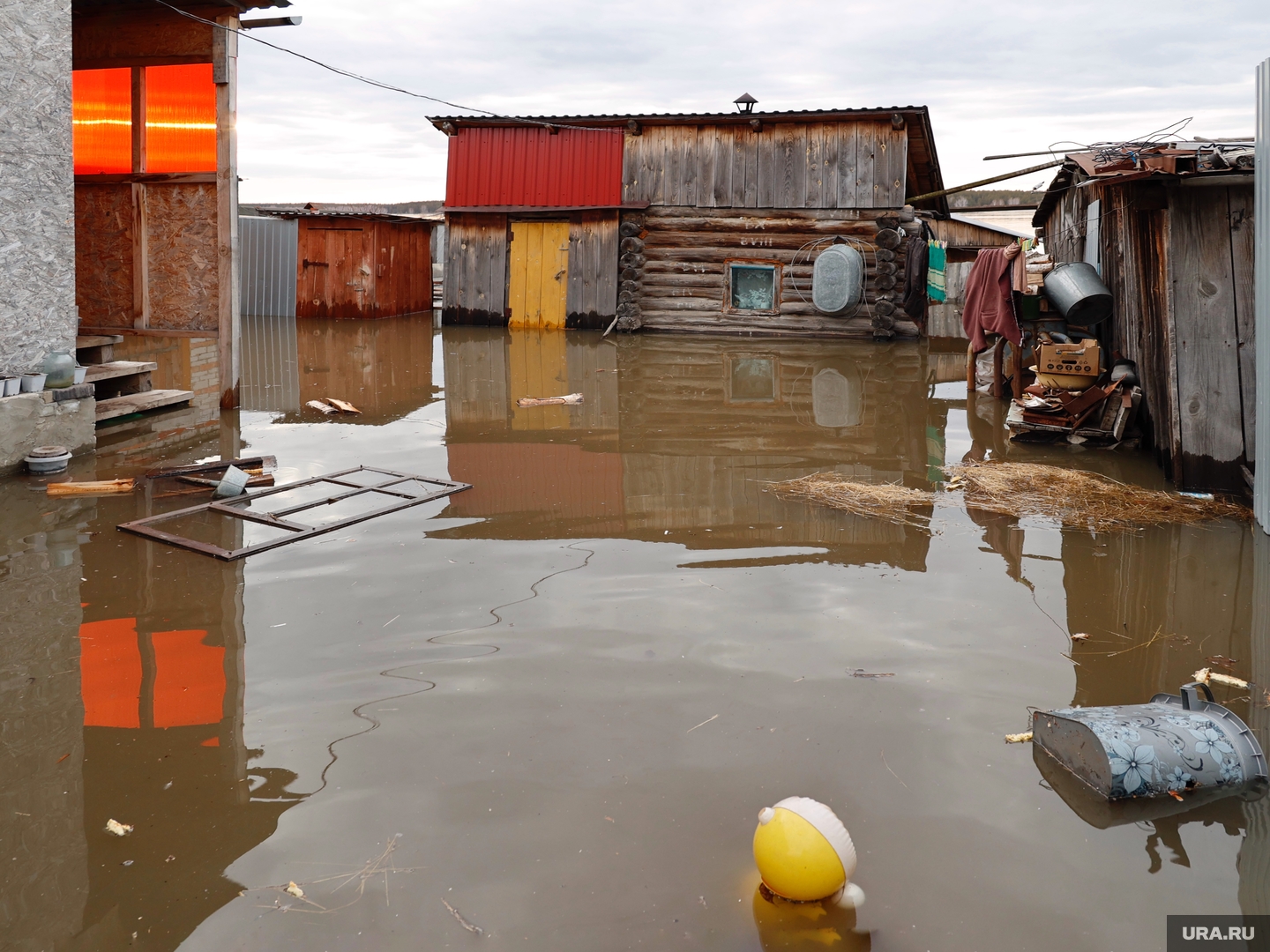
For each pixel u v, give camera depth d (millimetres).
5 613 4250
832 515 5840
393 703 3418
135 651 3867
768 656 3816
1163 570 4934
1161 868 2566
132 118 9266
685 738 3180
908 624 4164
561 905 2400
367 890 2455
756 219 16891
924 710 3400
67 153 7086
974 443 8102
